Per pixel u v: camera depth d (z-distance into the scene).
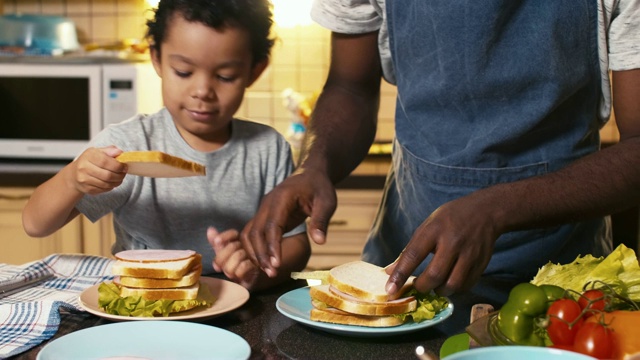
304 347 0.93
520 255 1.31
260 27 1.38
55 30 3.12
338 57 1.46
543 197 1.03
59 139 2.75
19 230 2.59
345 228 2.64
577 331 0.84
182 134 1.46
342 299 0.96
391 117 3.20
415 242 0.96
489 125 1.27
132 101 2.71
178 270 1.02
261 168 1.52
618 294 0.95
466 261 0.97
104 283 1.05
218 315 1.01
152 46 1.44
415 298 1.00
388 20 1.34
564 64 1.22
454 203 1.01
